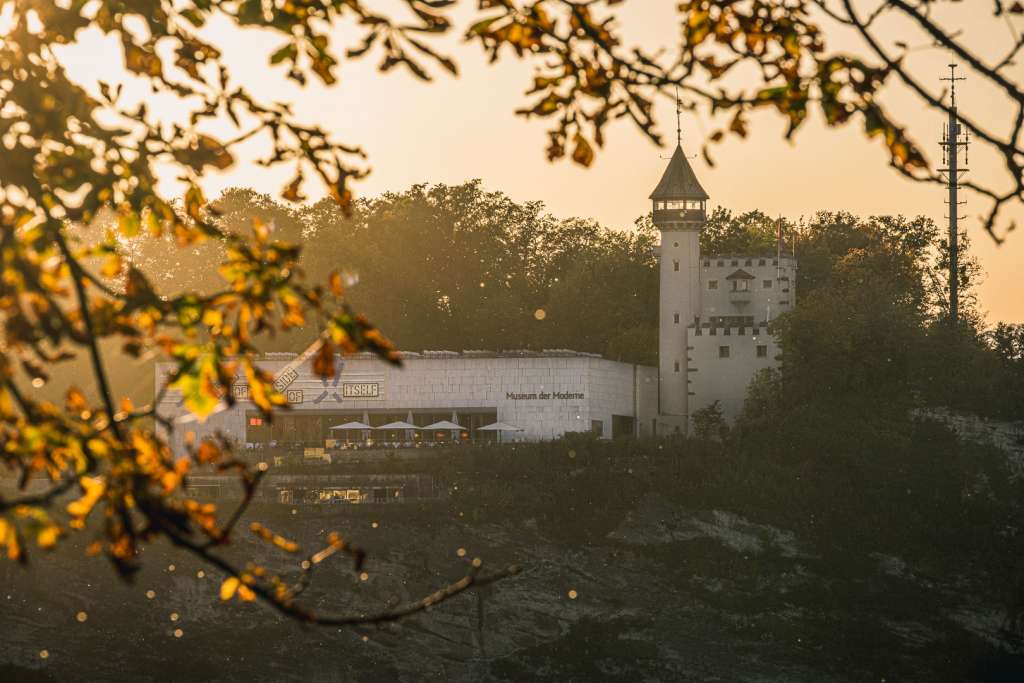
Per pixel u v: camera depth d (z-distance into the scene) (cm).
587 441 11188
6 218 945
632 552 10262
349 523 10106
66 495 9188
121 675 8762
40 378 881
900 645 9638
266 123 1048
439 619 9550
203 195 1088
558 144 1085
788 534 10594
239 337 935
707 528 10519
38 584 9025
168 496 886
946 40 975
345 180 1060
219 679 8819
